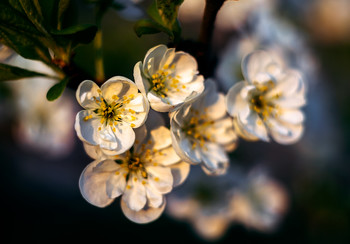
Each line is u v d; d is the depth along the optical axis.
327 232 0.58
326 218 0.58
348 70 0.82
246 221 0.42
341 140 0.70
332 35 0.82
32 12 0.29
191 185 0.42
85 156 0.58
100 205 0.30
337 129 0.72
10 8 0.29
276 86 0.32
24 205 0.54
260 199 0.42
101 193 0.30
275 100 0.32
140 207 0.30
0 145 0.53
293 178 0.63
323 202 0.59
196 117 0.31
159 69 0.30
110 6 0.32
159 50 0.29
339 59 0.83
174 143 0.29
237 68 0.42
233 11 0.43
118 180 0.30
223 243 0.56
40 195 0.55
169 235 0.55
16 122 0.44
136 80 0.29
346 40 0.83
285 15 0.51
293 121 0.32
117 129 0.29
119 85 0.29
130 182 0.30
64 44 0.29
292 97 0.32
